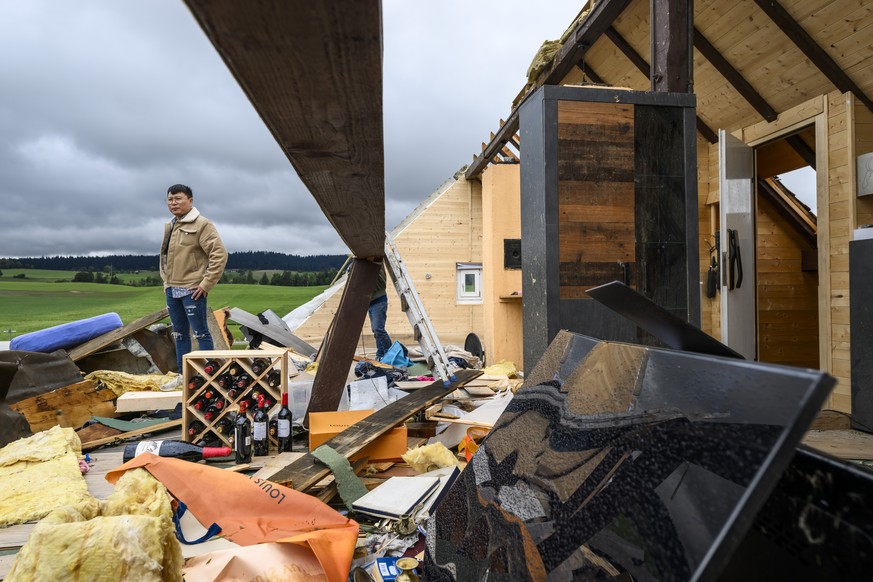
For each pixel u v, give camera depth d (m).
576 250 3.31
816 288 7.27
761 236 7.17
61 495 2.38
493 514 0.90
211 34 0.57
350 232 2.49
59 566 1.16
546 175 3.29
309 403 3.90
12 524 2.14
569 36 5.45
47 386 4.55
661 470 0.58
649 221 3.38
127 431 3.83
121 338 6.54
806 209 6.90
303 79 0.70
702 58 5.48
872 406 3.24
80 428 4.20
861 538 0.53
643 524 0.56
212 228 4.98
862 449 2.82
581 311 3.30
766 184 6.83
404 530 1.95
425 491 2.25
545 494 0.78
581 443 0.77
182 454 2.94
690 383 0.61
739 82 5.29
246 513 1.85
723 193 4.94
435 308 10.92
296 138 0.99
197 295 4.93
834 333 4.65
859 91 4.52
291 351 7.46
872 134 4.53
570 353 0.98
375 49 0.61
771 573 0.63
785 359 7.21
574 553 0.66
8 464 2.78
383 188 1.49
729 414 0.52
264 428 3.17
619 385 0.76
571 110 3.31
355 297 3.84
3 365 4.09
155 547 1.25
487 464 1.03
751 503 0.44
